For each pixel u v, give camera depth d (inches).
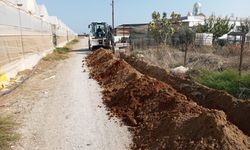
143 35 1296.8
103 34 1108.5
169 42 996.6
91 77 495.2
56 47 1296.8
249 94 297.9
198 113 222.5
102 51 765.9
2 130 228.8
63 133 230.2
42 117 271.3
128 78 396.5
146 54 637.3
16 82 455.8
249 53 591.5
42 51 887.7
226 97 260.4
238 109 236.7
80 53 1046.4
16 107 307.4
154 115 246.5
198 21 1699.1
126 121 254.4
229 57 581.3
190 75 410.3
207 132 177.5
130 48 924.6
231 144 163.8
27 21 700.7
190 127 192.1
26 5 749.3
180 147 181.0
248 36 979.9
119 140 215.6
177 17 1323.8
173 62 554.6
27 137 222.1
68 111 289.0
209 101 276.7
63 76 514.3
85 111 288.0
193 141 178.4
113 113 278.4
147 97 289.7
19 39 597.3
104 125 247.3
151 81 327.9
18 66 551.8
